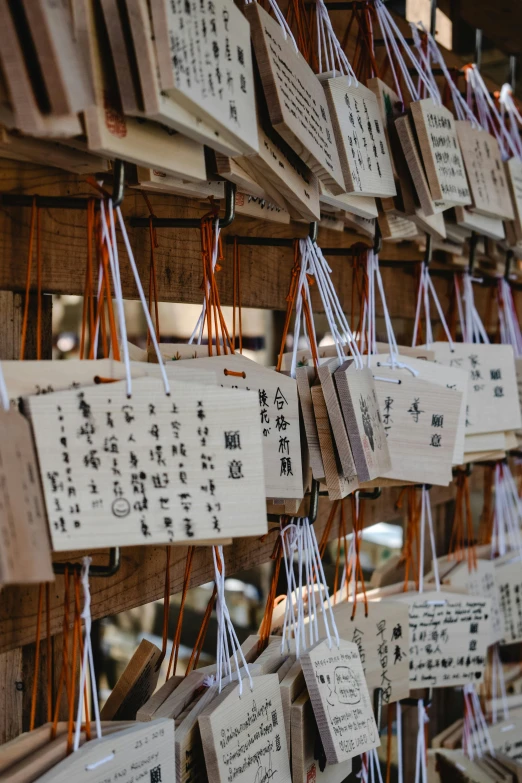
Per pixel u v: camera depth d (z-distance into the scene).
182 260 1.05
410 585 1.39
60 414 0.59
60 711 0.90
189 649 2.35
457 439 1.22
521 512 1.81
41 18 0.49
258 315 2.45
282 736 0.91
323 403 0.90
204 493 0.65
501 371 1.42
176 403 0.64
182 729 0.80
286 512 0.95
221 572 0.91
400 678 1.22
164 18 0.56
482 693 1.92
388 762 1.34
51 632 0.85
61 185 0.84
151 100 0.56
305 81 0.84
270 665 0.99
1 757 0.65
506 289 1.72
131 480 0.62
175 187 0.79
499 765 1.56
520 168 1.50
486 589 1.62
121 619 2.54
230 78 0.66
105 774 0.67
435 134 1.11
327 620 1.05
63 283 0.85
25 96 0.50
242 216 1.19
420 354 1.23
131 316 2.60
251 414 0.68
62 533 0.58
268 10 1.09
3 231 0.77
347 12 1.35
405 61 1.49
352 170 0.94
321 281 0.99
